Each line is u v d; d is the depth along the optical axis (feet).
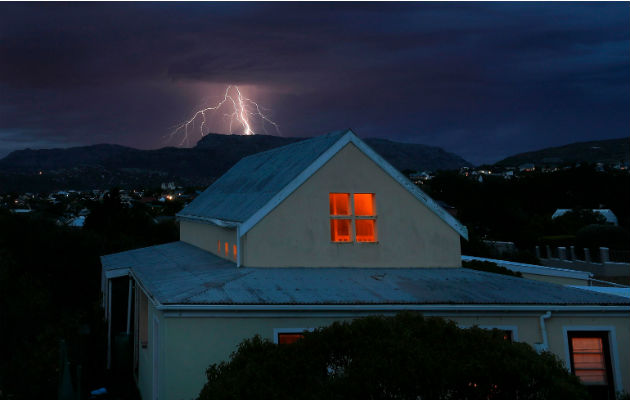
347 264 47.47
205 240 63.21
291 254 46.14
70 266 84.02
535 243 163.84
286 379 21.29
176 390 32.83
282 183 48.16
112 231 128.98
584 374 38.73
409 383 20.02
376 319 23.90
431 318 24.53
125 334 53.21
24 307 51.75
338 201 51.24
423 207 50.26
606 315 39.17
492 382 20.17
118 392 46.91
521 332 38.04
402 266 48.98
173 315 33.42
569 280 69.92
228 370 23.29
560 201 289.94
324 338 22.85
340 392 20.12
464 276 46.52
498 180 334.03
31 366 41.91
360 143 49.03
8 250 78.02
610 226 142.61
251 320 34.50
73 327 52.60
